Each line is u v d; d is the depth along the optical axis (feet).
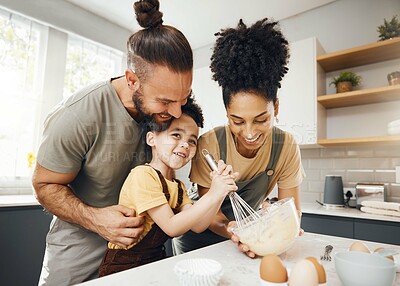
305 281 1.39
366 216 5.19
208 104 5.81
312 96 6.26
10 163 6.38
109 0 7.09
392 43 5.75
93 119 2.82
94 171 3.03
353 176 6.66
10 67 6.39
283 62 2.93
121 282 1.63
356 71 6.77
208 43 6.78
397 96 6.05
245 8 6.41
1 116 6.26
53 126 2.77
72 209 2.76
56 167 2.78
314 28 7.26
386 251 1.98
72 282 3.17
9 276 4.94
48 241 3.28
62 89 7.17
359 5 6.83
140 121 3.07
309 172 7.19
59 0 7.06
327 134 6.96
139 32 2.68
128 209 2.66
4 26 6.30
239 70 2.75
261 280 1.54
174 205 2.90
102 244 3.28
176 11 6.30
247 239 2.13
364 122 6.57
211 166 2.65
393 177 6.24
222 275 1.69
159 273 1.78
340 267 1.57
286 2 6.85
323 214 5.62
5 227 4.94
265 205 2.64
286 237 2.07
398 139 5.55
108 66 8.10
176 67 2.63
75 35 7.37
